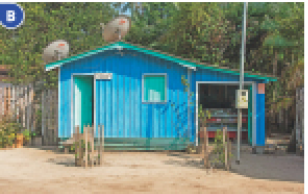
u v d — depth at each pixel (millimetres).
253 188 7406
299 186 7613
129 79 13047
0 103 13828
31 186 7445
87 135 10078
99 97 13086
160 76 13031
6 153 12117
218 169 9438
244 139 14820
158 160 10828
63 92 13148
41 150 12883
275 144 14039
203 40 18641
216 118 14734
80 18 23922
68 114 13102
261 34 18719
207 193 6988
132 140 12945
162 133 12938
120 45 12812
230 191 7152
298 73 16453
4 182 7801
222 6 20172
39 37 21500
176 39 19719
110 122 13031
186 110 12953
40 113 14422
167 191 7102
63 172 8930
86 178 8211
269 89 17406
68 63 13164
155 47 21516
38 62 19266
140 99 13000
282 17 19109
